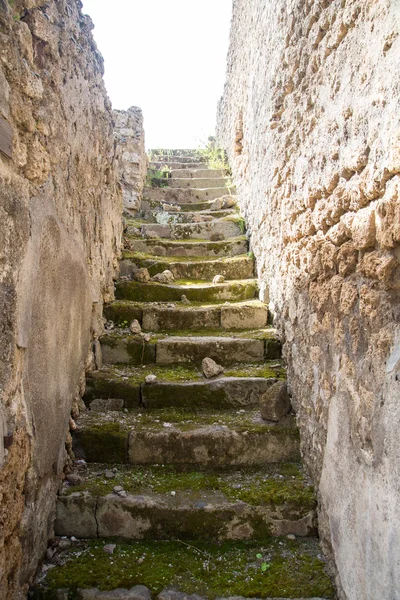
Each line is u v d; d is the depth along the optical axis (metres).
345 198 1.73
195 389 2.87
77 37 2.67
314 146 2.15
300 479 2.36
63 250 2.23
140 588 1.85
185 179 6.56
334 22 1.85
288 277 2.84
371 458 1.50
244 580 1.91
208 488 2.32
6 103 1.53
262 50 3.73
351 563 1.69
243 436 2.53
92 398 2.86
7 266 1.55
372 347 1.49
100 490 2.25
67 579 1.89
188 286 3.97
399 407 1.30
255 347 3.22
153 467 2.49
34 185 1.82
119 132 5.74
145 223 5.34
